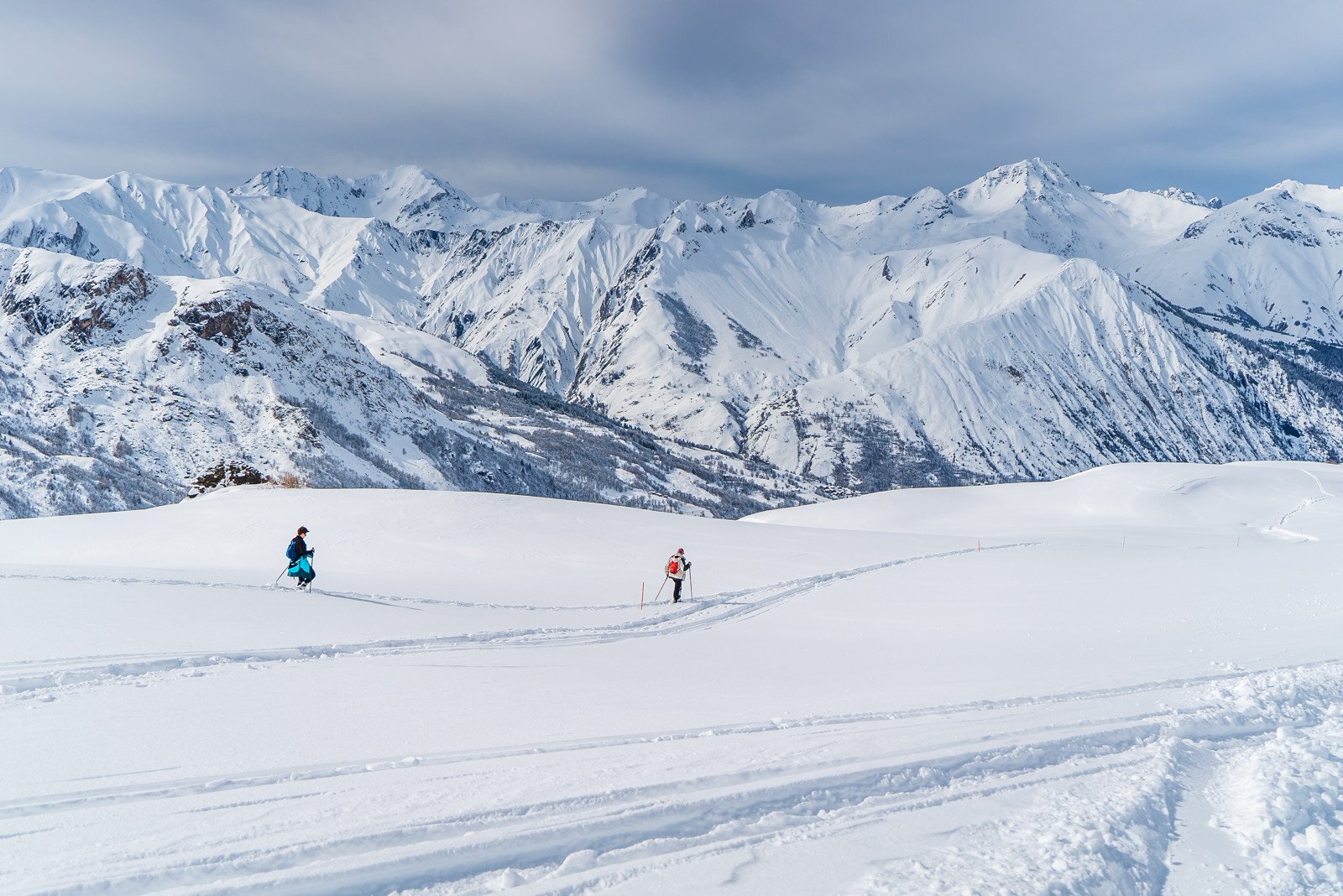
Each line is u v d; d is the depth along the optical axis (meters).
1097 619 21.66
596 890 5.84
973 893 5.92
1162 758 9.43
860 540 42.72
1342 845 7.43
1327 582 25.88
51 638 14.98
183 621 17.70
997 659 16.02
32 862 5.81
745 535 42.41
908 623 22.27
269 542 37.75
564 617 22.38
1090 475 87.44
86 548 38.41
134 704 10.89
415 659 15.45
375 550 36.41
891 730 10.05
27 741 8.94
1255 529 63.50
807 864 6.41
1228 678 13.62
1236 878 6.71
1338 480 80.69
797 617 23.75
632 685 13.22
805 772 8.27
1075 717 10.81
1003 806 7.88
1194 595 25.09
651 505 194.00
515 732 9.70
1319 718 11.49
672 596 26.56
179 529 40.97
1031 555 37.16
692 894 5.80
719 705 11.56
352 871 5.87
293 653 15.22
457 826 6.64
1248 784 8.80
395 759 8.45
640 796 7.44
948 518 76.75
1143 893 6.36
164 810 6.88
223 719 10.11
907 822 7.38
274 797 7.25
